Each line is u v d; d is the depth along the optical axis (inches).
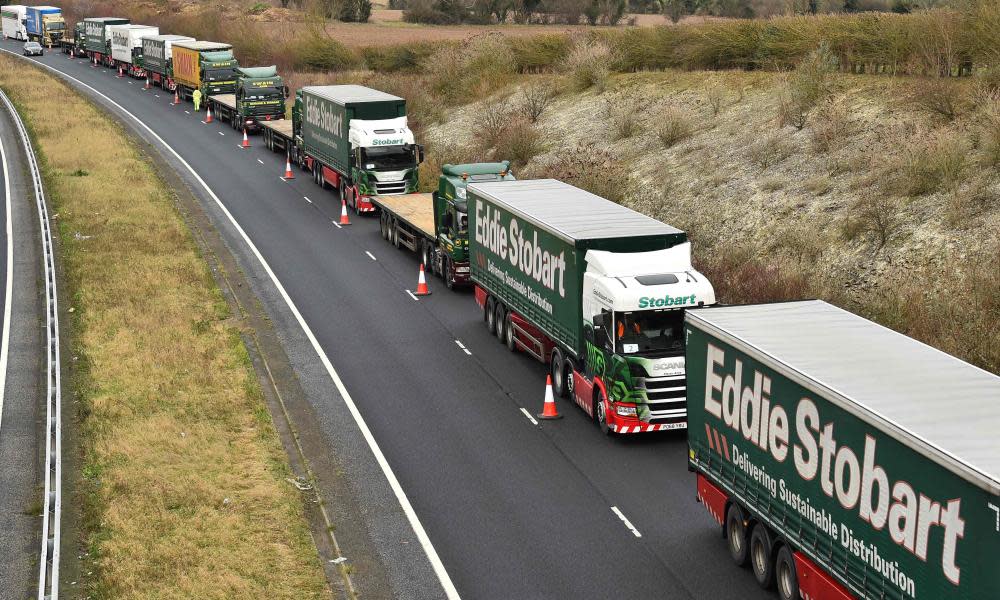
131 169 1971.0
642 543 671.1
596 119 1891.0
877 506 478.6
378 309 1214.3
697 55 1983.3
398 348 1077.8
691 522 701.3
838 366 551.5
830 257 1115.9
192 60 2824.8
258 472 765.9
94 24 3887.8
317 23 3725.4
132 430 832.3
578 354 876.6
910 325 940.6
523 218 973.2
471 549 666.2
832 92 1498.5
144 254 1397.6
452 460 806.5
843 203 1195.3
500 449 828.0
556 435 856.3
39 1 5625.0
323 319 1170.6
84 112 2650.1
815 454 529.0
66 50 4409.5
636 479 770.8
